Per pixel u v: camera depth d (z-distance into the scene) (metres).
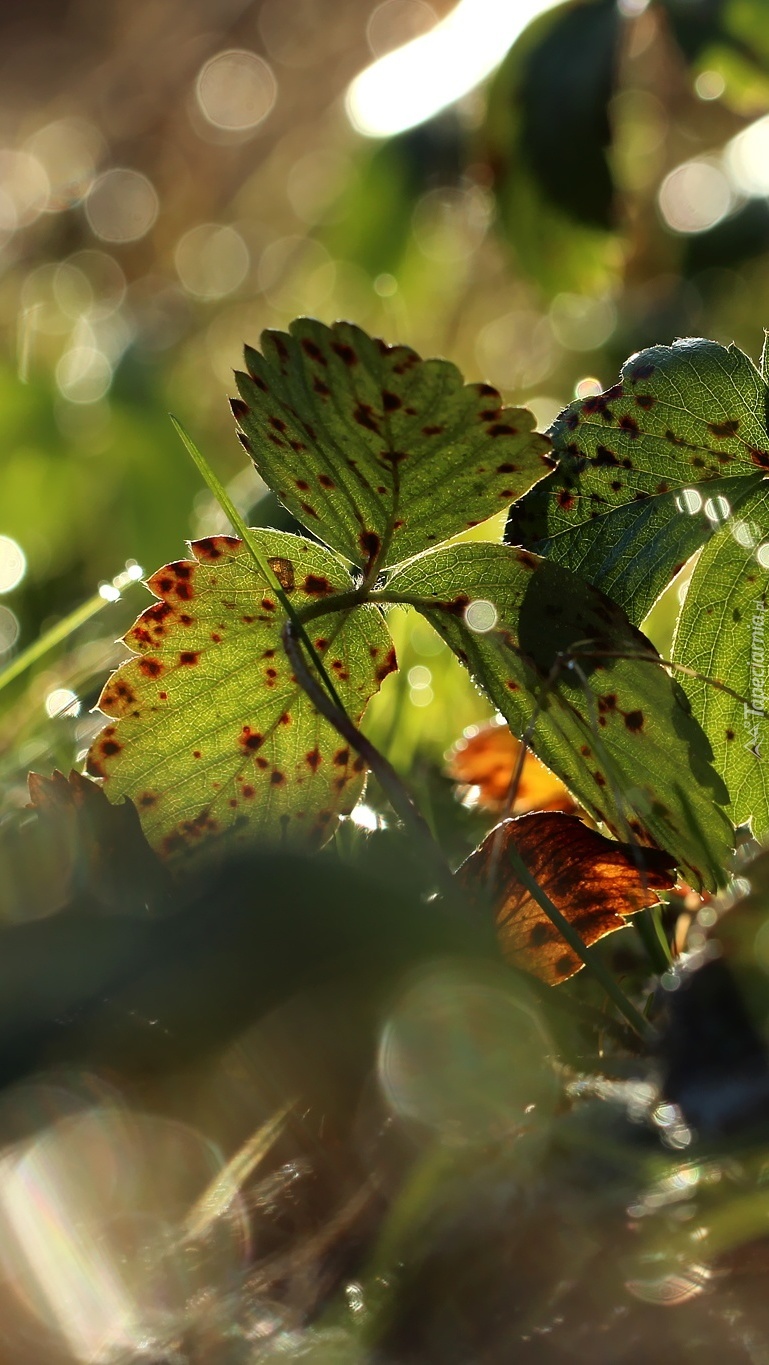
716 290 1.25
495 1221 0.55
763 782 0.60
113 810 0.58
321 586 0.59
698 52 0.99
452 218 1.24
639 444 0.60
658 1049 0.55
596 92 0.98
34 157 2.31
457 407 0.57
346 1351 0.54
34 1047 0.56
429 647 0.73
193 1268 0.55
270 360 0.57
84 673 0.71
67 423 1.19
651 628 0.75
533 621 0.59
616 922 0.59
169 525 1.14
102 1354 0.54
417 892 0.57
